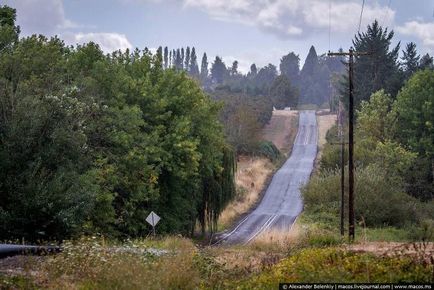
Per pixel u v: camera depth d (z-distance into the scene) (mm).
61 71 49250
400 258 14539
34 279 14992
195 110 60844
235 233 72312
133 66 60406
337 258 15383
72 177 35125
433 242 22656
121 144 48375
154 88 56688
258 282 13680
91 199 35281
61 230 33625
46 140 35656
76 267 15969
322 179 83188
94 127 46344
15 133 33938
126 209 48938
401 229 64062
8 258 18734
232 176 68250
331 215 73500
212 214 66812
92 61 56375
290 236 41031
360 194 71875
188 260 16359
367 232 60312
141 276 13828
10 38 51500
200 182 64438
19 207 32375
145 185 49812
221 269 17578
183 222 60875
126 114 50531
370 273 12961
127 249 19500
